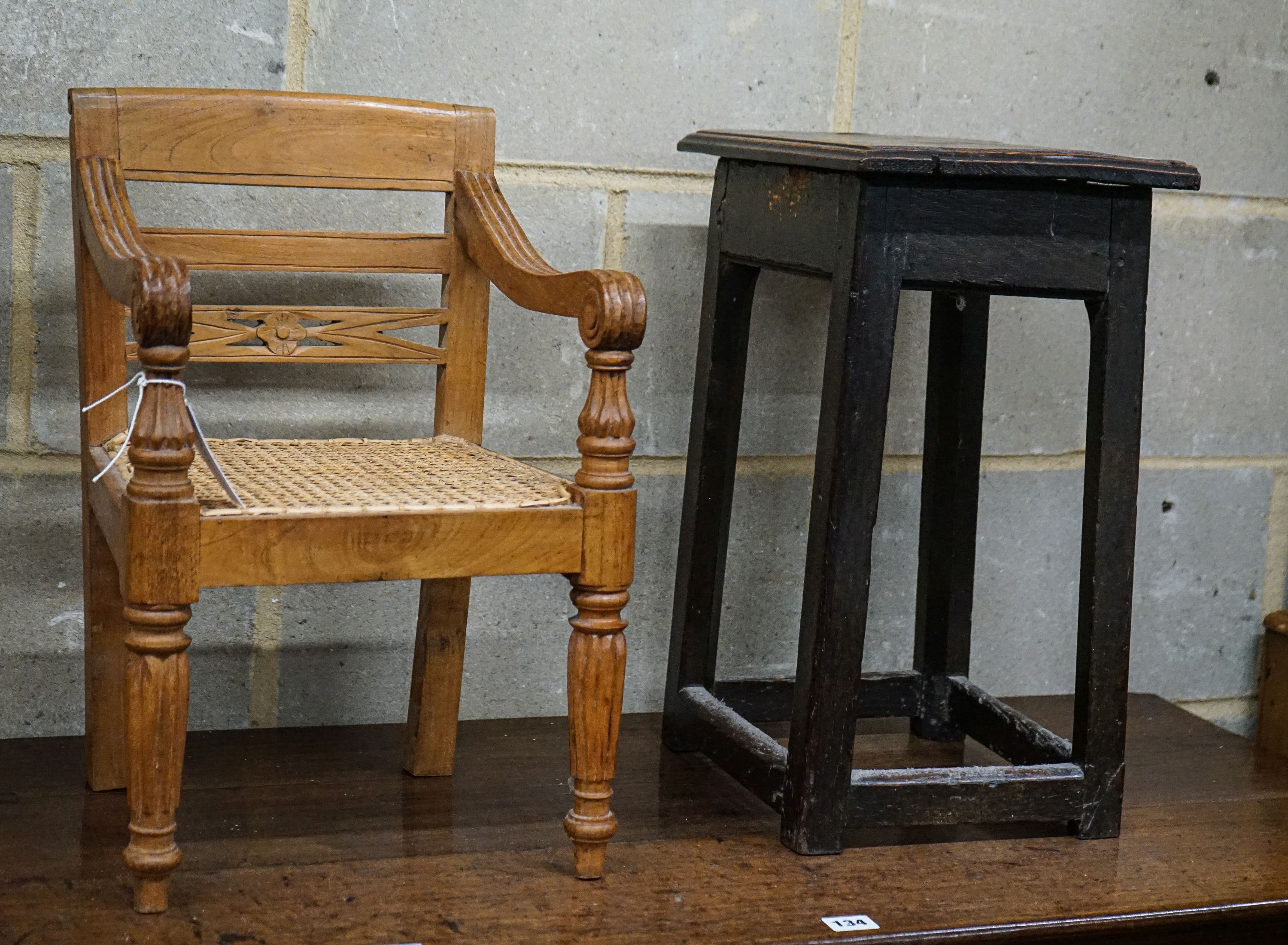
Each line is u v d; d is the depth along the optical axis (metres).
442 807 1.46
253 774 1.53
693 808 1.49
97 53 1.50
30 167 1.50
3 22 1.47
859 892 1.31
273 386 1.61
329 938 1.17
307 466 1.32
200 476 1.25
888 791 1.38
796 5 1.73
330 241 1.44
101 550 1.38
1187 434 1.99
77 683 1.61
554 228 1.69
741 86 1.73
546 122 1.66
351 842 1.36
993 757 1.71
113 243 1.19
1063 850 1.43
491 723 1.75
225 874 1.28
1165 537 2.01
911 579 1.90
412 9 1.59
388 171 1.45
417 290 1.65
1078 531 1.96
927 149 1.27
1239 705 2.10
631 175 1.70
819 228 1.34
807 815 1.37
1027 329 1.88
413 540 1.15
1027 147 1.46
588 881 1.30
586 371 1.73
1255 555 2.06
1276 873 1.41
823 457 1.33
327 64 1.58
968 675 1.80
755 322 1.77
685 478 1.76
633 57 1.68
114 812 1.40
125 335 1.40
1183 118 1.91
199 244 1.40
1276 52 1.93
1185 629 2.05
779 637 1.86
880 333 1.29
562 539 1.20
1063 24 1.83
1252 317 1.98
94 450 1.32
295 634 1.67
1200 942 1.33
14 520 1.55
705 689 1.66
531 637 1.76
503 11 1.62
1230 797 1.63
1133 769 1.71
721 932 1.21
